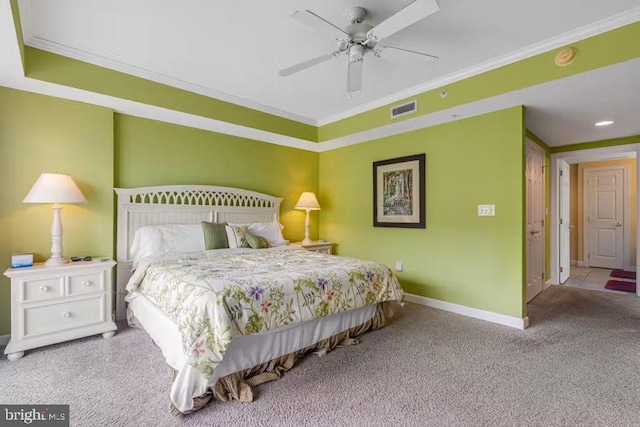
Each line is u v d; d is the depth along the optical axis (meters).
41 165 2.67
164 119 3.41
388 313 2.96
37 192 2.37
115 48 2.53
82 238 2.87
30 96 2.62
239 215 4.04
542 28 2.23
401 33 2.28
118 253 3.10
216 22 2.17
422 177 3.67
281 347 2.07
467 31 2.26
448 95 3.03
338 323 2.46
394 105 3.51
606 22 2.14
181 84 3.15
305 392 1.82
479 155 3.20
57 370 2.06
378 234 4.21
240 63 2.78
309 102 3.76
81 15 2.08
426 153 3.67
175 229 3.24
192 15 2.09
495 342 2.54
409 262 3.84
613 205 5.73
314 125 4.46
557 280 4.56
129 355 2.28
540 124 3.47
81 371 2.05
